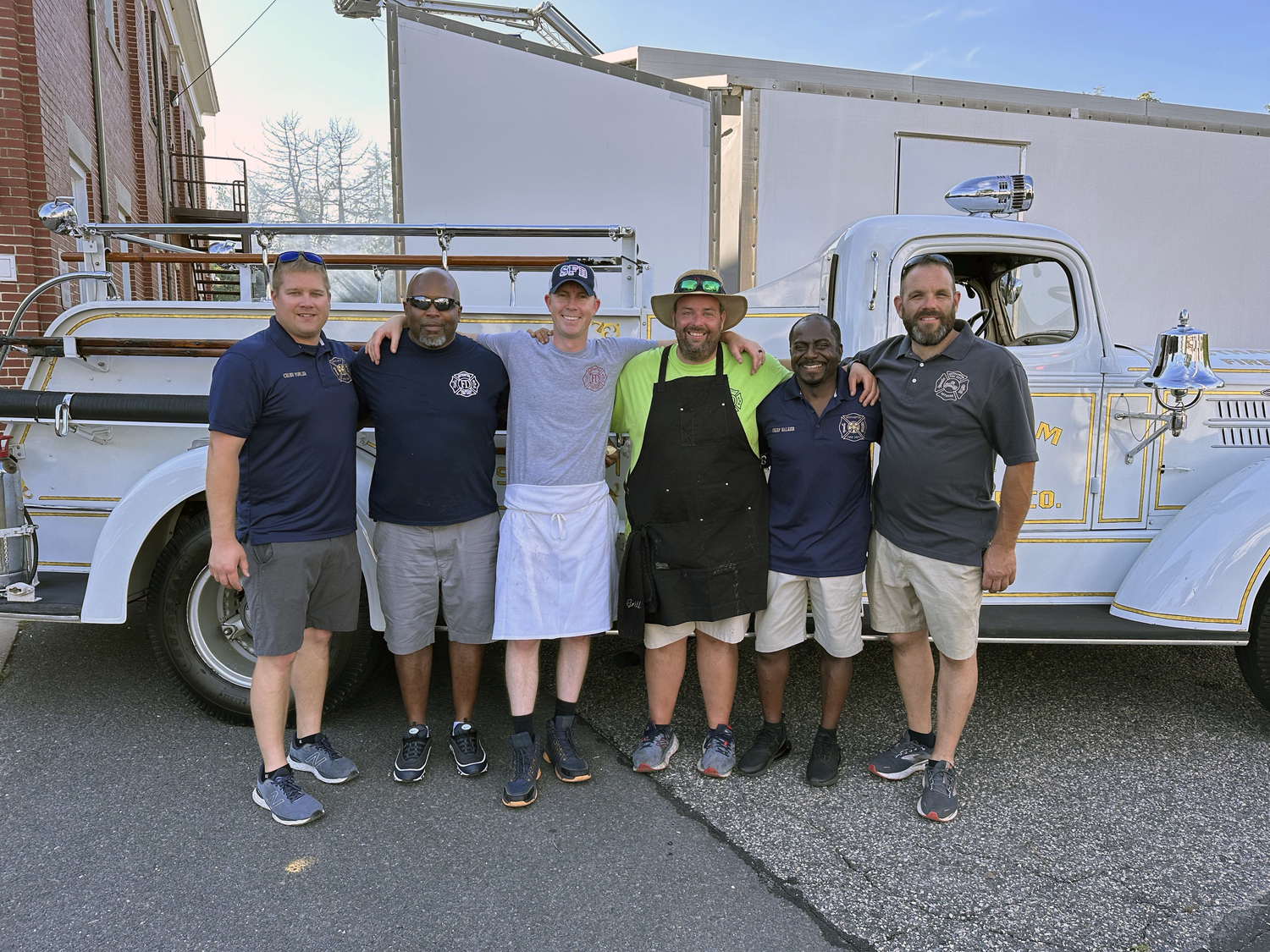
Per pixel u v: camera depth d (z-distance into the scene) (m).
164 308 3.15
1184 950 1.99
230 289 11.13
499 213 4.86
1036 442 3.24
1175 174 6.09
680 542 2.65
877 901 2.17
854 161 5.45
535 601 2.64
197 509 3.27
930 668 2.82
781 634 2.79
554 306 2.59
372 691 3.51
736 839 2.46
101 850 2.35
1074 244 3.26
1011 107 5.70
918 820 2.58
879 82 5.73
